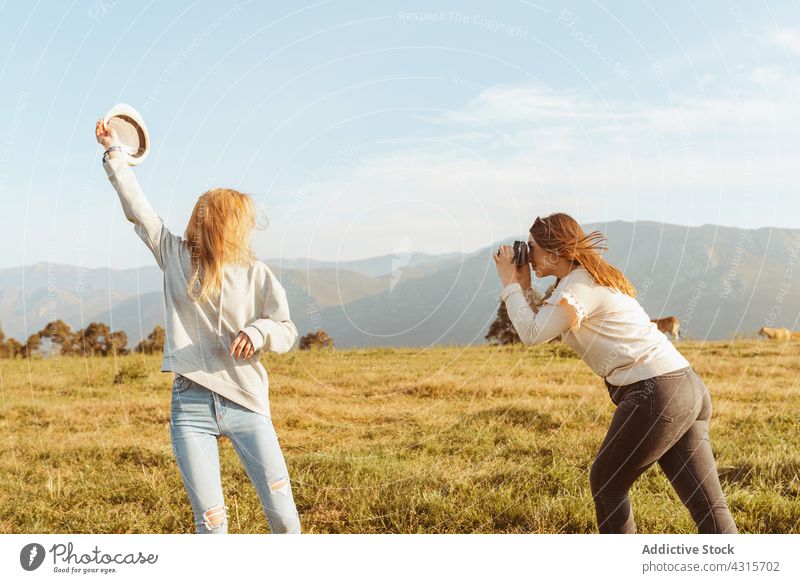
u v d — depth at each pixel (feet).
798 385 24.89
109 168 8.78
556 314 8.73
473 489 13.53
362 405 23.17
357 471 14.94
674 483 8.96
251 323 8.52
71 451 17.67
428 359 30.99
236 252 8.53
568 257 9.08
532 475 14.30
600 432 18.35
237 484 14.20
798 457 14.74
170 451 17.13
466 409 21.94
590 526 11.89
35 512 13.25
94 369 30.63
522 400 22.70
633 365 8.61
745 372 27.68
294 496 13.73
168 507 13.30
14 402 23.88
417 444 17.99
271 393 24.80
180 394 8.49
